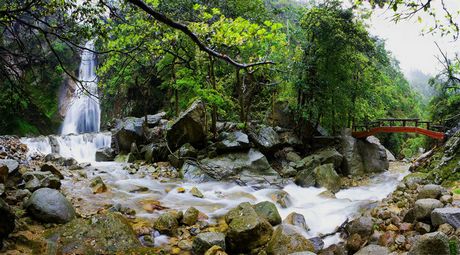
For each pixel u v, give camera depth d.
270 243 6.01
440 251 4.34
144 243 6.21
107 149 15.88
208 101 14.30
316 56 15.47
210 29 5.27
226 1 15.42
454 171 8.58
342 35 14.76
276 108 17.66
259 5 16.30
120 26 7.27
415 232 5.61
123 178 11.54
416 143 25.84
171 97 20.02
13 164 8.29
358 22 15.46
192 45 10.98
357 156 15.63
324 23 14.91
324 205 9.80
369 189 12.89
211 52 4.36
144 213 7.97
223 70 16.30
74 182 9.98
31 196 6.56
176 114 16.11
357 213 8.53
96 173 11.80
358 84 17.48
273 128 16.45
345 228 7.02
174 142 14.11
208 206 9.08
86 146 17.52
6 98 6.84
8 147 12.73
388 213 6.74
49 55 22.36
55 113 26.36
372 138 18.55
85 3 5.95
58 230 5.68
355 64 17.03
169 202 9.20
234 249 6.05
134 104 24.78
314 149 16.38
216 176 12.20
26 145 14.71
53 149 16.03
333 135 16.92
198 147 14.32
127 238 5.76
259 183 12.10
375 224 6.42
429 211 5.73
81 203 8.19
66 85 26.69
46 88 26.34
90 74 27.27
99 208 7.91
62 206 6.52
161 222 6.84
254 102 19.28
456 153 9.35
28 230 5.79
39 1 5.36
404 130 15.24
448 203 6.16
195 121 13.79
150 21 6.87
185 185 11.28
